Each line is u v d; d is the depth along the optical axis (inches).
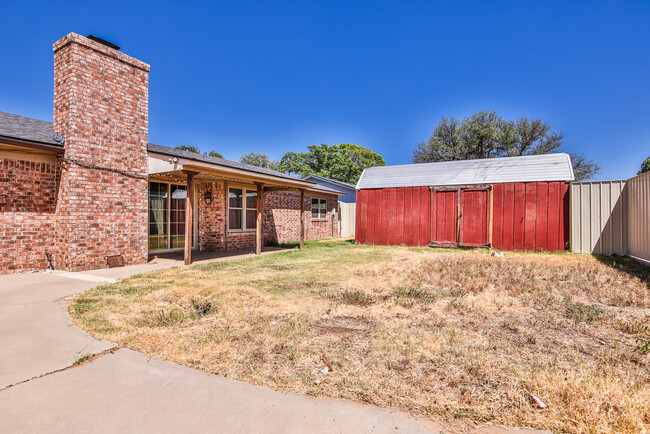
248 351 120.8
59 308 172.7
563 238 443.2
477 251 461.4
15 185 271.6
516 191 468.8
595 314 164.1
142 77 334.3
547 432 77.2
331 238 751.1
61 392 93.9
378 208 558.6
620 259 366.0
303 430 78.0
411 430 78.0
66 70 282.4
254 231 518.9
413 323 152.3
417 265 321.7
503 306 180.5
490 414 83.8
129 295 199.3
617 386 93.8
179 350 121.6
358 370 106.9
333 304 181.9
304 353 119.6
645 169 1219.9
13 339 131.1
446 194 510.0
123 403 88.7
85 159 286.8
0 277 254.8
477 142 1220.5
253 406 87.7
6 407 86.4
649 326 145.3
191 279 250.2
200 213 457.7
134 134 325.7
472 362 111.8
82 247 285.1
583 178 1244.5
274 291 214.1
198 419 82.0
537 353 120.3
